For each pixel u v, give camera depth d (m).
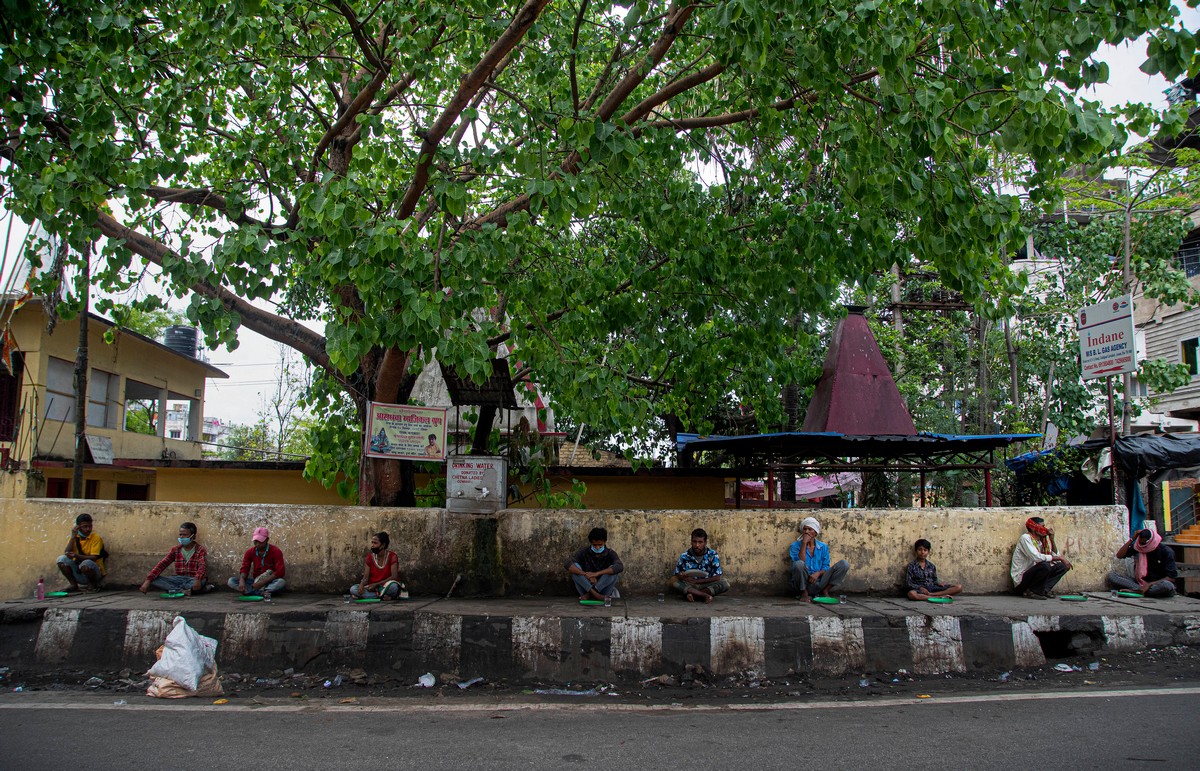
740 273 9.39
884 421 11.64
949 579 9.35
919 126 6.79
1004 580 9.41
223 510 9.16
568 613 7.84
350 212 6.72
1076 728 5.40
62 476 17.03
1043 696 6.50
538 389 12.05
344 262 6.76
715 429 15.44
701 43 9.74
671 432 15.88
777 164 8.88
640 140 8.35
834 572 8.94
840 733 5.41
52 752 4.88
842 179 8.35
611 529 9.16
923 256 8.23
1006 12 6.30
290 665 7.56
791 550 9.04
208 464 12.72
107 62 7.71
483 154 7.58
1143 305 22.28
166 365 21.64
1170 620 8.18
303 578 9.02
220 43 8.23
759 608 8.28
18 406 15.93
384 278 6.72
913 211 7.48
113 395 18.98
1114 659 7.88
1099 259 16.14
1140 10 5.86
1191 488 16.64
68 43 7.62
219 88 9.31
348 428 10.40
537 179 6.94
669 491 13.34
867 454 11.25
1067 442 15.30
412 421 9.30
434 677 7.41
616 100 7.79
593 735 5.40
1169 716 5.70
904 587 9.20
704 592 8.70
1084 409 16.47
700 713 6.16
